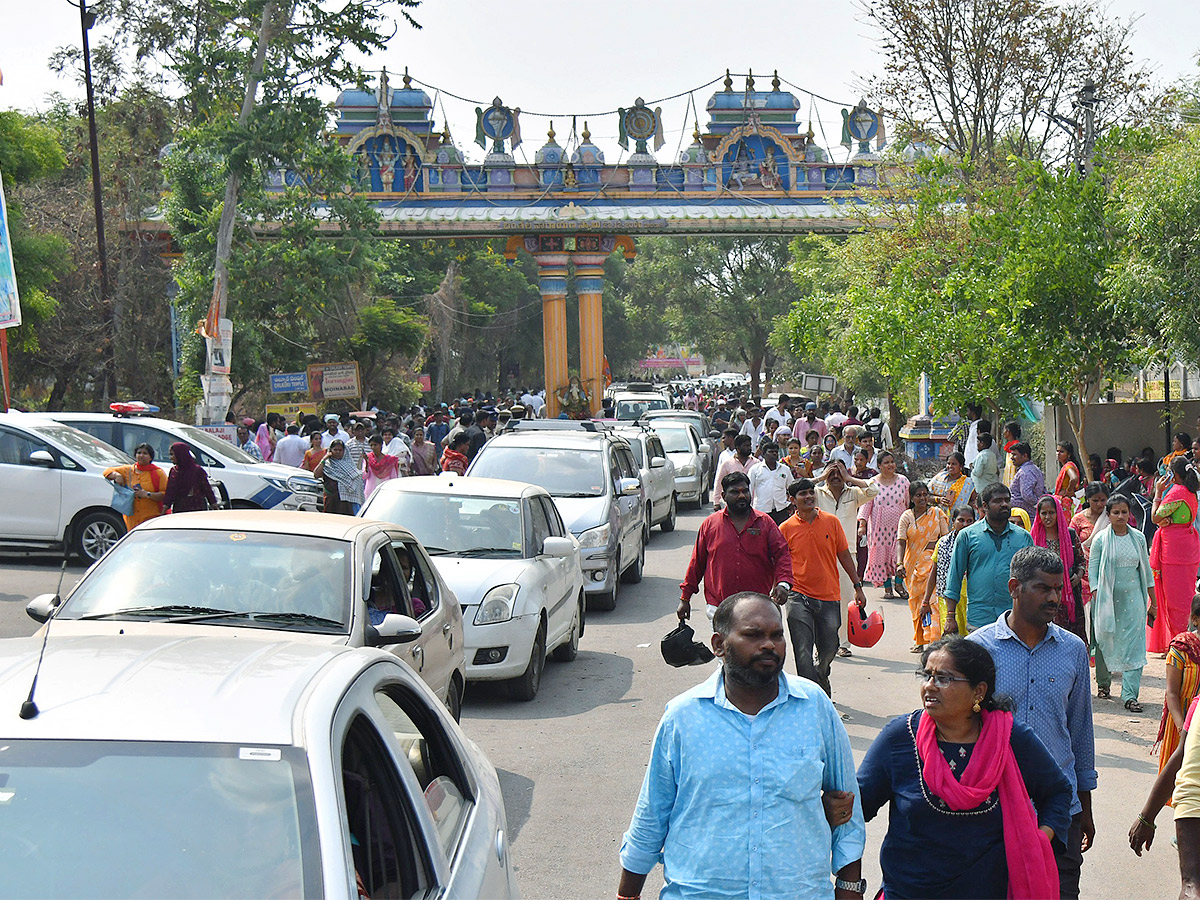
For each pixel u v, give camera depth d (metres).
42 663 3.48
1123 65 24.88
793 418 30.34
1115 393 28.89
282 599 6.39
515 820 7.00
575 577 11.88
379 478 17.95
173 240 36.47
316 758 3.03
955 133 25.73
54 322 33.94
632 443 22.23
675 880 3.70
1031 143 26.03
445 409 27.78
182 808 2.90
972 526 7.58
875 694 10.24
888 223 27.72
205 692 3.26
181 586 6.45
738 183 44.28
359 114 43.88
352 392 34.09
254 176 29.58
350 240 32.91
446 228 43.03
